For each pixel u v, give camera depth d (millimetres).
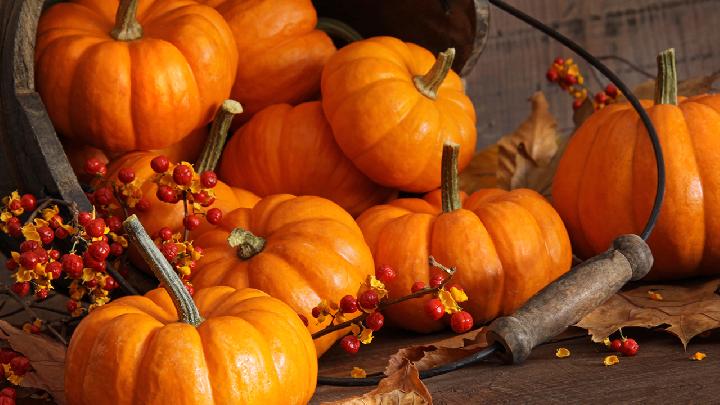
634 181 960
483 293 926
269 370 785
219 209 907
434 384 849
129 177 894
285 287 877
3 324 851
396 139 970
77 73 931
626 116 975
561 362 874
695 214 950
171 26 962
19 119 896
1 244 943
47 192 895
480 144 1321
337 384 853
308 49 1026
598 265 886
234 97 1029
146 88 935
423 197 1009
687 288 949
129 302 812
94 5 981
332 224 905
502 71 1312
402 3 1058
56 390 833
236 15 1018
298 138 994
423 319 935
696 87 1105
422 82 989
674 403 817
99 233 836
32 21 899
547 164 1087
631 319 899
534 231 940
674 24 1290
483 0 1028
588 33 1300
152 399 774
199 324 793
